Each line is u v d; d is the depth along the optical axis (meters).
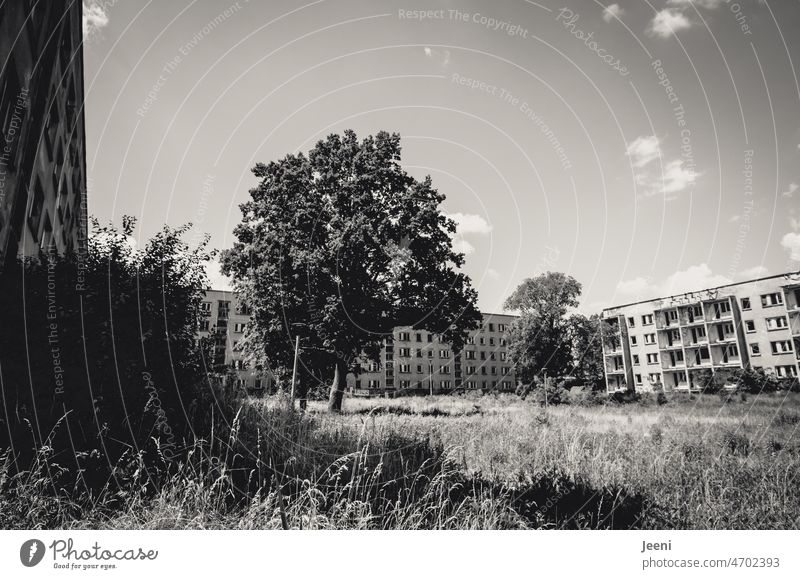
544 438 9.67
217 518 4.46
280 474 5.54
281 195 27.80
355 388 63.56
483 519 4.75
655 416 19.95
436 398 40.16
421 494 5.31
